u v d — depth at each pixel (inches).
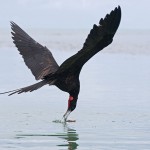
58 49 2086.6
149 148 512.7
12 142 530.6
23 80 1003.3
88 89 904.9
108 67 1288.1
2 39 3043.8
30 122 623.2
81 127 602.2
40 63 532.4
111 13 439.5
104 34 448.8
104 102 768.9
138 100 788.6
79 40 3314.5
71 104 590.9
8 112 683.4
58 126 604.7
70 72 526.3
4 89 885.2
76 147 515.2
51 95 828.6
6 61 1405.0
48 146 517.7
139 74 1133.7
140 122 630.5
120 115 671.1
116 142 534.6
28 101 768.3
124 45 2417.6
